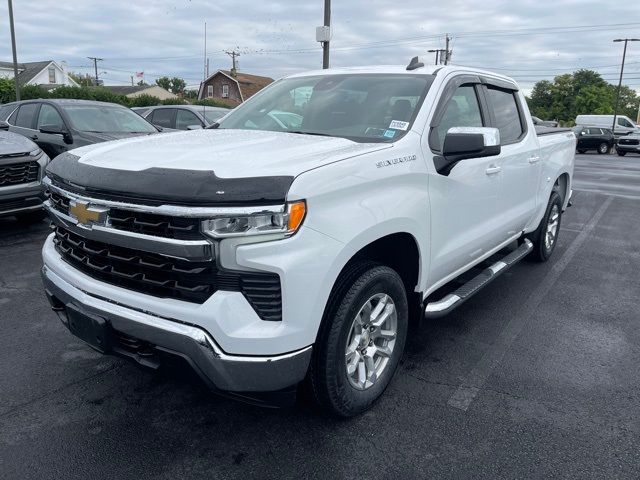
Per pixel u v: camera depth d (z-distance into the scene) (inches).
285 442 114.1
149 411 124.4
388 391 134.4
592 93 2982.3
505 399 132.0
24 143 270.1
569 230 323.9
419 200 125.6
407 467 107.3
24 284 204.1
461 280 180.1
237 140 124.3
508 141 182.5
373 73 156.4
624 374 145.8
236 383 96.7
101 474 103.5
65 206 113.2
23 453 108.7
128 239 99.4
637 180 618.8
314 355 108.7
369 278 112.7
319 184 98.8
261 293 95.6
